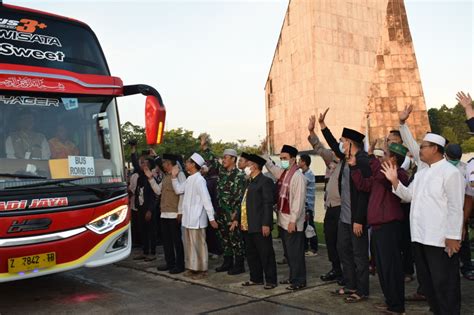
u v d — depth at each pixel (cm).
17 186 527
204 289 659
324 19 3972
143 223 897
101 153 617
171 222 757
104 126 631
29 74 571
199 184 718
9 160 535
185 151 5166
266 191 641
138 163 998
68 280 738
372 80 4200
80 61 631
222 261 867
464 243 668
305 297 600
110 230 596
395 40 4291
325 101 3903
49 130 578
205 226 726
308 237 870
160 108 598
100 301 615
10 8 588
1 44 568
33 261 527
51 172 559
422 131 4212
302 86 4066
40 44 599
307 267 778
